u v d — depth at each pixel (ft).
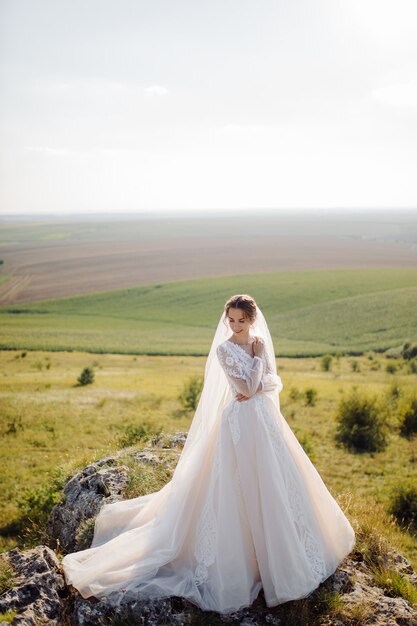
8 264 457.27
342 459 61.11
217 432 12.95
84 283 367.66
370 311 245.04
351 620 11.22
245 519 11.81
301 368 157.07
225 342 12.36
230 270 404.77
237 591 11.31
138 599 11.31
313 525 12.48
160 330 248.11
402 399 83.66
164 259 481.05
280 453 12.28
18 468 59.52
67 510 18.02
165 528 12.60
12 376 145.38
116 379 138.92
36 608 10.77
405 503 39.50
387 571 13.43
